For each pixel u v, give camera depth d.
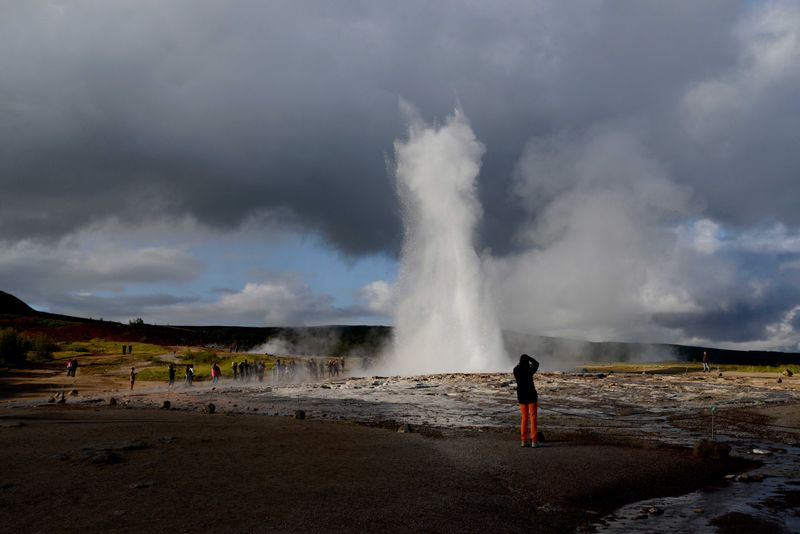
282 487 7.46
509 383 28.12
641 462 9.78
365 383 30.91
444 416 17.69
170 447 10.41
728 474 9.18
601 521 6.63
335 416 17.77
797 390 26.77
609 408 19.88
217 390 30.88
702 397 23.42
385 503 6.83
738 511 7.05
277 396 25.44
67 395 29.20
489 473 8.80
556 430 14.41
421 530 5.86
